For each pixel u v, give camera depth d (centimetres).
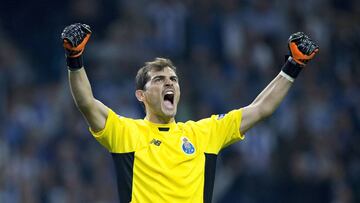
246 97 5075
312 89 5297
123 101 4903
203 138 2158
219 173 4666
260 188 4669
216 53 5322
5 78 5222
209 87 5041
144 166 2088
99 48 5212
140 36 5284
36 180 4609
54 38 5472
